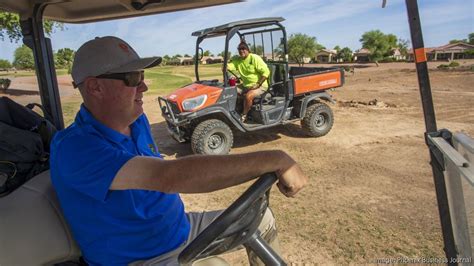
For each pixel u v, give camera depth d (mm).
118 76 1453
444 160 1387
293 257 3143
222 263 1552
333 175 5012
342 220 3742
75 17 2273
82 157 1313
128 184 1257
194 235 1906
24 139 1518
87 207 1379
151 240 1534
